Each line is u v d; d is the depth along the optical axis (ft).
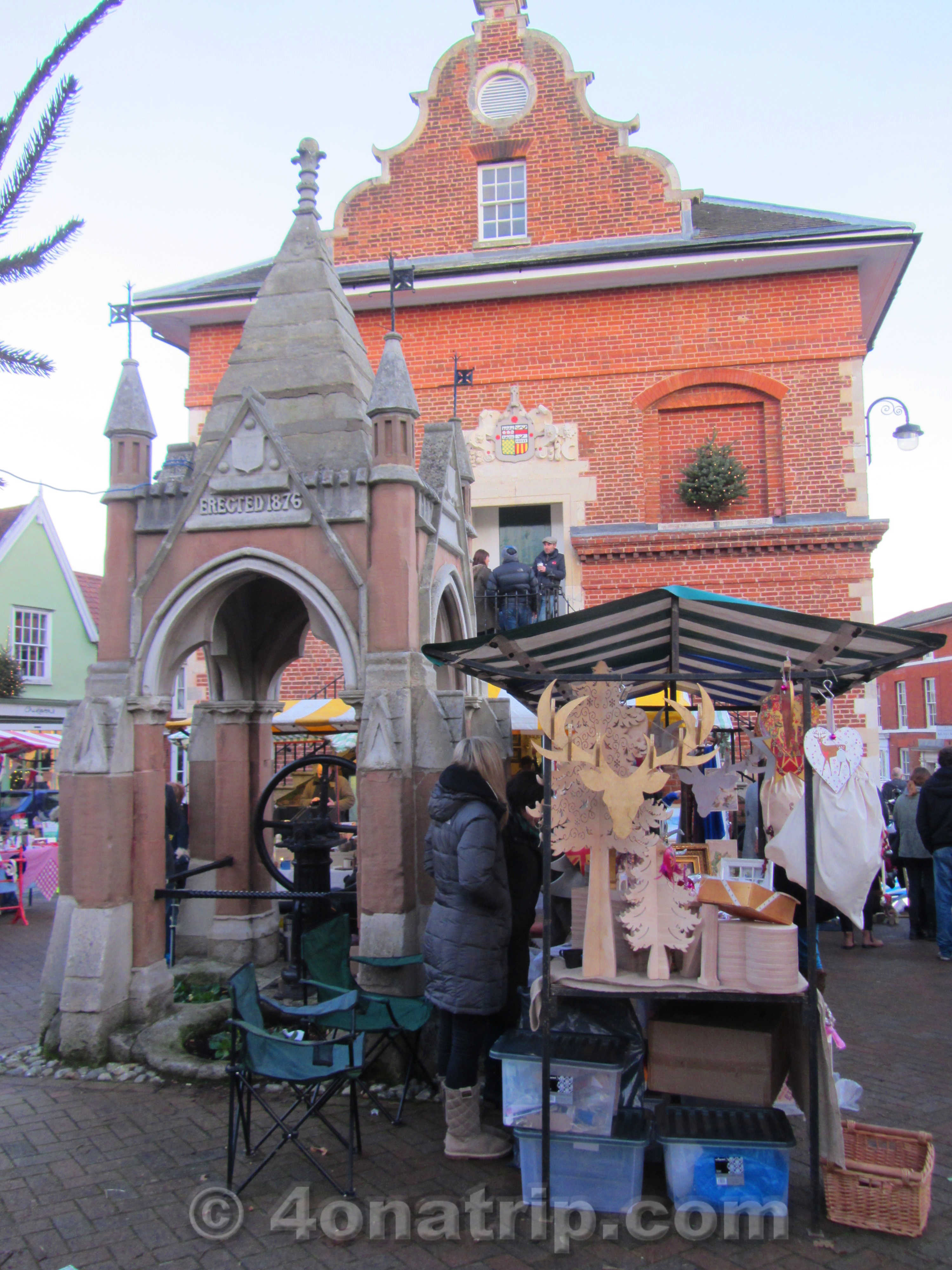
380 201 48.57
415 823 18.21
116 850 18.79
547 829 12.89
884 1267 11.30
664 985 12.56
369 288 45.03
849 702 40.96
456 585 23.27
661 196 46.01
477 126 47.85
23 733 63.31
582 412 44.42
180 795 32.83
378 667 18.29
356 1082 14.16
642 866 12.89
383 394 18.99
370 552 18.76
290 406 19.95
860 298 43.52
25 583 86.48
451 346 45.68
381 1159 14.17
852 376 42.42
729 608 12.95
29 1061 18.52
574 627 13.83
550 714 12.77
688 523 42.42
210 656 25.07
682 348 43.75
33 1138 14.94
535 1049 13.34
